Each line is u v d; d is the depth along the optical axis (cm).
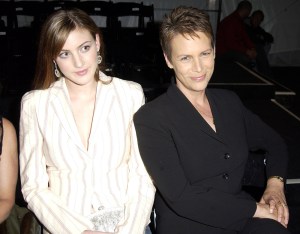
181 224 142
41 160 138
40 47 132
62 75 141
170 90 144
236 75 330
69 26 124
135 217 136
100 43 139
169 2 680
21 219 143
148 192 141
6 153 135
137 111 142
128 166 146
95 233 129
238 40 559
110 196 138
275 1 712
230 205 134
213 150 141
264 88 293
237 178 145
